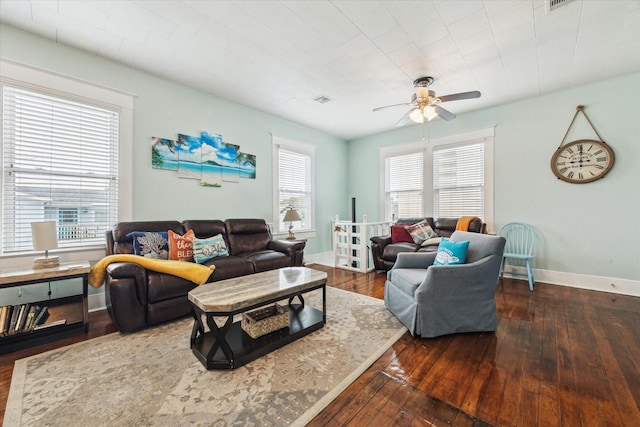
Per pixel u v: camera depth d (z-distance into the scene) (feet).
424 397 4.63
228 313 5.44
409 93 11.78
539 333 7.02
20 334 6.36
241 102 12.74
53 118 8.23
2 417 4.18
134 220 9.68
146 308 7.29
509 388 4.84
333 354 6.00
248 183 13.34
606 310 8.61
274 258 10.50
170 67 9.62
